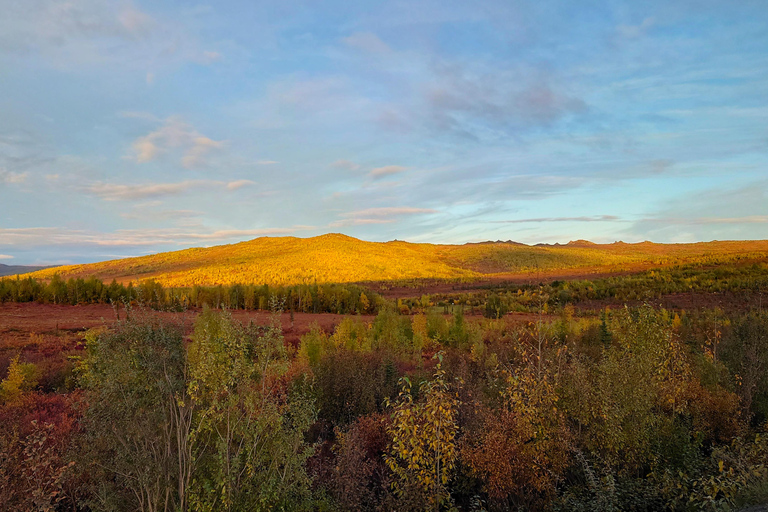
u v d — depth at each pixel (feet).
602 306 219.82
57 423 39.88
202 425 24.61
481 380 51.31
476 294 320.29
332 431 50.93
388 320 122.72
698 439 35.37
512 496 31.09
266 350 27.12
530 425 30.99
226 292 234.79
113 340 23.04
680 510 26.61
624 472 31.14
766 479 22.12
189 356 25.44
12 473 26.07
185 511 24.79
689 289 257.75
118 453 22.72
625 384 33.04
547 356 37.60
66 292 236.84
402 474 27.22
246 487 26.61
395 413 27.02
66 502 28.68
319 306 244.22
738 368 55.77
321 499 31.53
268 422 26.27
